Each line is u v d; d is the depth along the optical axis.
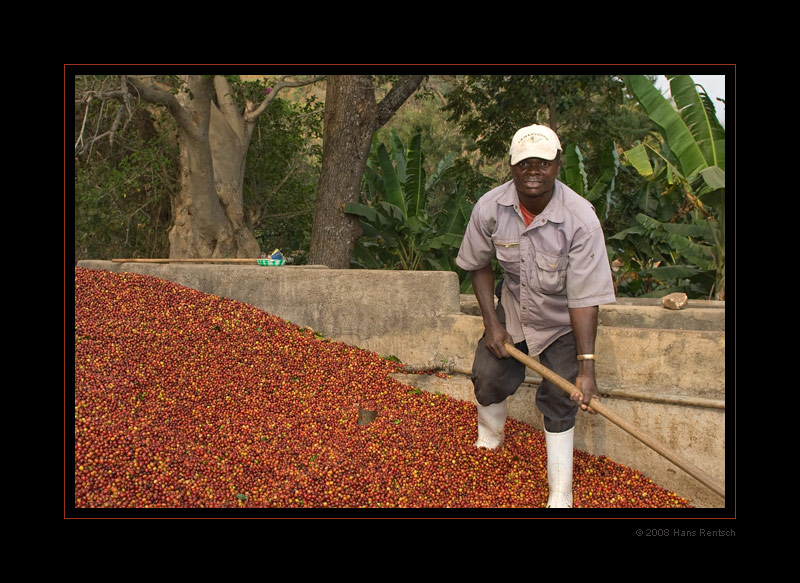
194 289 5.54
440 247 11.41
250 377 4.54
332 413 4.36
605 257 3.34
